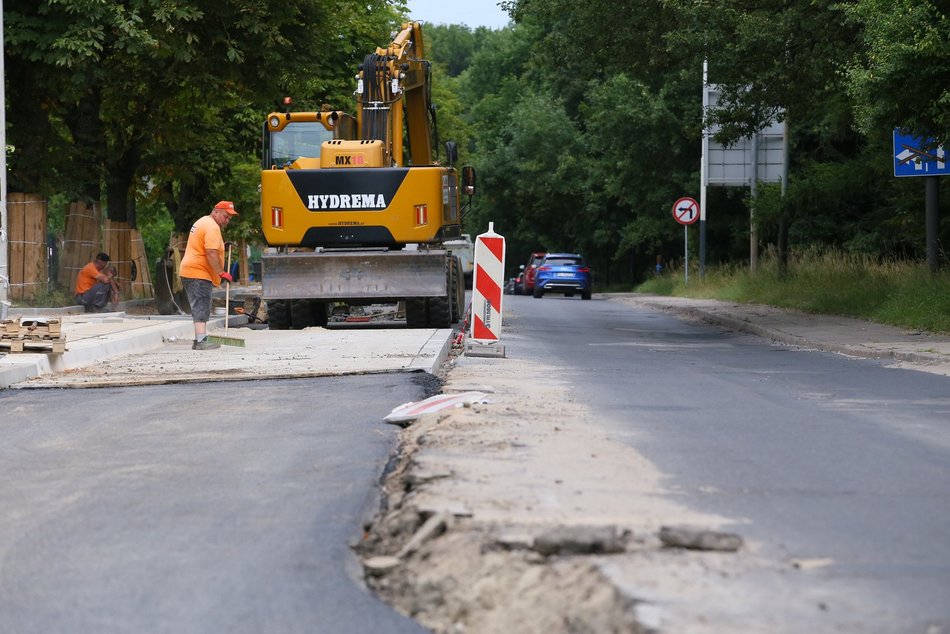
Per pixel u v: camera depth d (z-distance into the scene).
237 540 10.88
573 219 132.38
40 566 10.16
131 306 58.44
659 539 9.73
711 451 14.86
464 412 17.30
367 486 13.05
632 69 49.75
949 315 37.19
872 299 45.69
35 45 51.75
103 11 51.44
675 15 46.03
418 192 40.66
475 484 12.04
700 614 7.77
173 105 63.19
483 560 9.36
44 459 15.41
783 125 65.44
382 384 22.38
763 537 10.16
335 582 9.54
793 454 14.77
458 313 43.75
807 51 44.84
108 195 66.38
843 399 20.91
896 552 9.77
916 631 7.64
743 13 43.84
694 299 71.69
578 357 30.34
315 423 17.83
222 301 53.66
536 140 132.62
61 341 26.83
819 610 7.98
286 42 56.12
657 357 30.84
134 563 10.16
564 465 13.25
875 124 36.16
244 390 22.33
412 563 9.87
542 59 52.31
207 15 55.28
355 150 40.94
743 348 34.72
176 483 13.56
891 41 33.94
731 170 71.81
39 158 56.50
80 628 8.52
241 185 80.62
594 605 8.16
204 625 8.53
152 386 23.50
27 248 53.41
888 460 14.41
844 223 78.44
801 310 51.41
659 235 101.94
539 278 84.00
